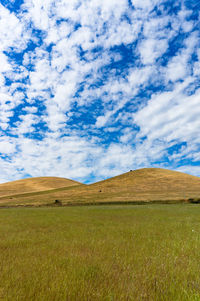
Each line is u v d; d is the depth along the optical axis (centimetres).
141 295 296
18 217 1800
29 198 6431
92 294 296
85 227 1132
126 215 1917
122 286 332
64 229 1071
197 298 277
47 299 286
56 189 10000
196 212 2170
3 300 280
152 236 830
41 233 934
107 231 971
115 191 6756
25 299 285
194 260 486
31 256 533
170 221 1401
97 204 4516
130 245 661
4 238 812
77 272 394
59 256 527
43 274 385
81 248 624
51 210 2756
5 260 495
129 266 436
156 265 444
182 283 341
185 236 816
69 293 292
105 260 493
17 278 366
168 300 290
